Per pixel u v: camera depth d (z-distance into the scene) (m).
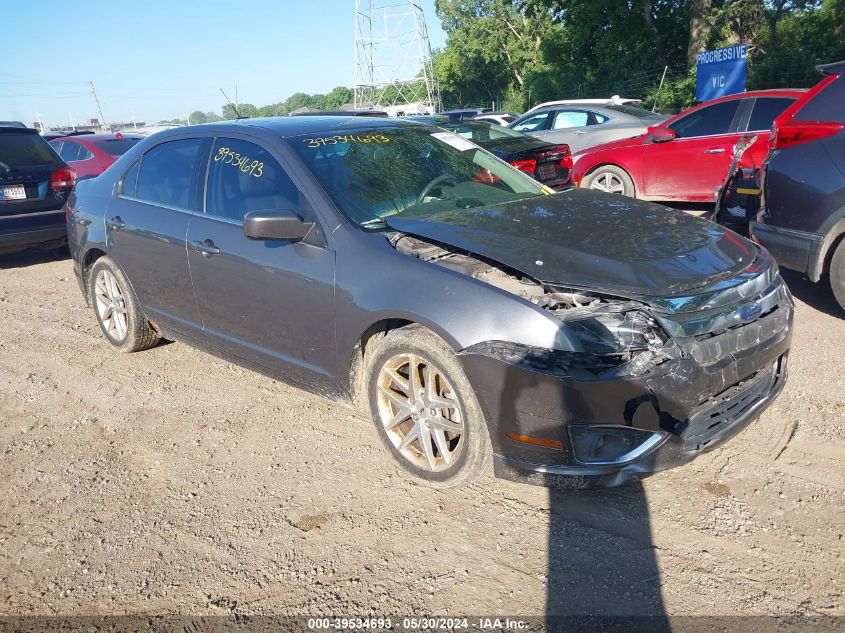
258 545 3.08
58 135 14.26
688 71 25.00
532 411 2.87
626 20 29.83
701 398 2.88
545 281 2.96
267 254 3.85
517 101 39.06
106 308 5.44
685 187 9.43
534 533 3.05
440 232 3.43
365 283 3.39
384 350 3.36
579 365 2.79
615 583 2.72
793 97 8.49
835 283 5.14
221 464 3.78
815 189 4.99
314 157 3.94
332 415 4.27
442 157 4.38
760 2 25.06
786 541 2.88
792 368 4.48
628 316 2.84
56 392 4.84
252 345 4.15
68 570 2.99
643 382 2.77
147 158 4.94
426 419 3.32
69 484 3.66
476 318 2.99
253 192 4.05
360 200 3.77
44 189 8.40
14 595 2.86
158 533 3.21
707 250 3.29
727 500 3.17
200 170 4.44
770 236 5.39
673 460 2.88
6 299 7.35
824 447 3.54
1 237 8.09
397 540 3.06
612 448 2.85
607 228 3.47
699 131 9.27
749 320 3.07
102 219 5.12
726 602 2.58
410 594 2.73
